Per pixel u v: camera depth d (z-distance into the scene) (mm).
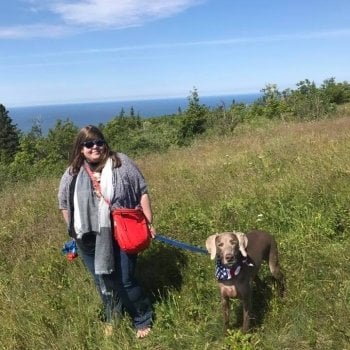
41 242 7324
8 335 5051
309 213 6773
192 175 10578
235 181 9039
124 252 4730
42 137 30922
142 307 4980
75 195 4676
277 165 9938
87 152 4656
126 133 27672
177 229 6711
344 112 26844
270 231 6504
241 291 4492
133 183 4719
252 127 24328
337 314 4473
